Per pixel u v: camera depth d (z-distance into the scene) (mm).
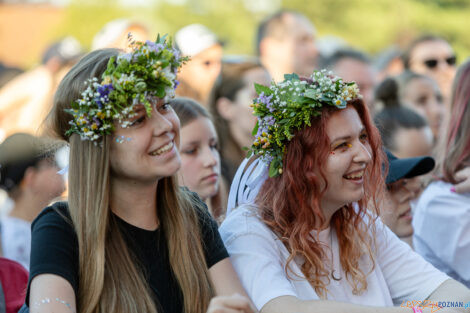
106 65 2529
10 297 3285
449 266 4055
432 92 6207
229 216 3084
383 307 2766
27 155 4242
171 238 2639
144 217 2633
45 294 2326
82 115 2443
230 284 2711
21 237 4199
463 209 3980
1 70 8953
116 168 2527
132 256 2561
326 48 9836
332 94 2877
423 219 4121
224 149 5258
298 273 2936
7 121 7516
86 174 2514
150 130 2482
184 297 2580
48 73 7598
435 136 6113
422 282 3219
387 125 4652
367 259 3184
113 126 2473
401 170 3789
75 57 7609
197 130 3863
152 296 2531
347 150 2896
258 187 3113
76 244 2496
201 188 3867
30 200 4266
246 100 5316
